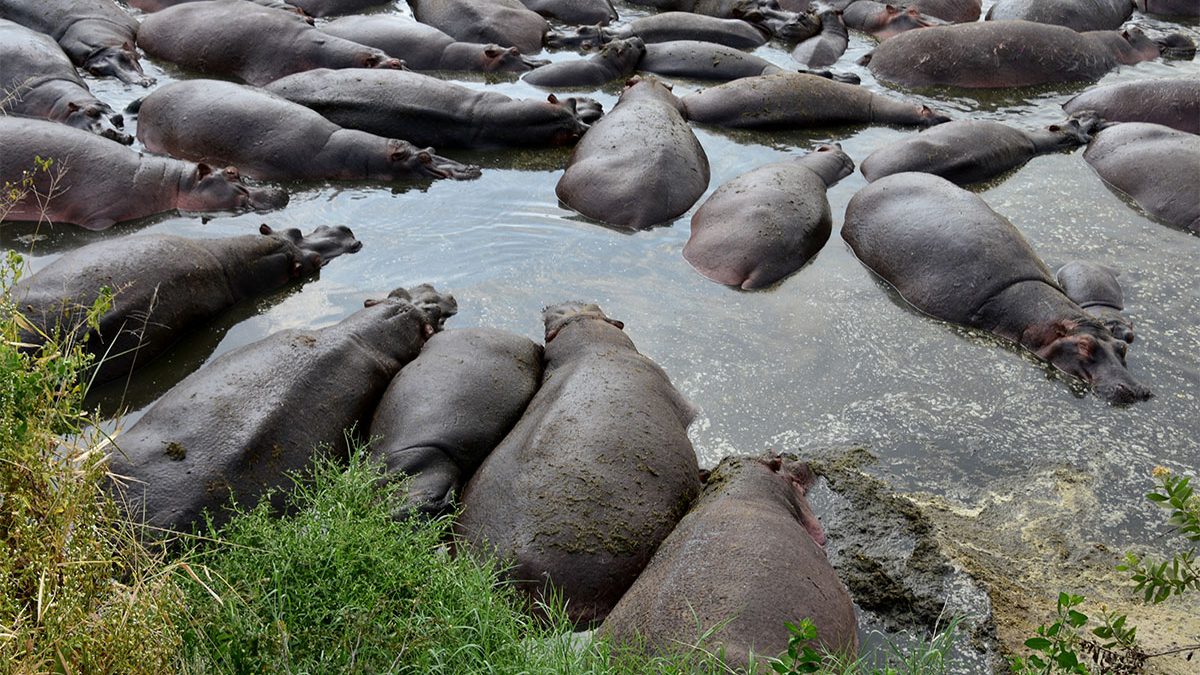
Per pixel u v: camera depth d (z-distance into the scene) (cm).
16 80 1137
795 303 902
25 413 464
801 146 1189
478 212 1018
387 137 1138
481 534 596
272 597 521
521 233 982
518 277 914
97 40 1271
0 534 456
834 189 1085
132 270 797
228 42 1286
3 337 473
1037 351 857
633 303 885
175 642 473
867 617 601
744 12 1539
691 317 873
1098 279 919
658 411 668
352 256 941
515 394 716
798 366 824
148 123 1109
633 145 1050
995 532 675
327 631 506
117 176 968
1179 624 600
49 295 756
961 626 594
